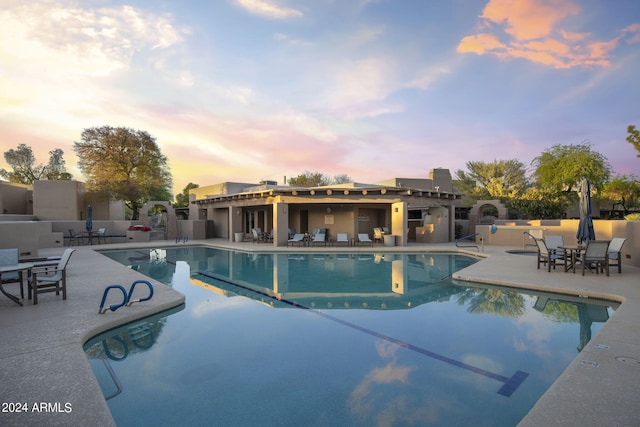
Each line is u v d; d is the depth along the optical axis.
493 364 3.90
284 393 3.30
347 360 4.03
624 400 2.75
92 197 27.98
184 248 18.41
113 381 3.54
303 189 17.39
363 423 2.80
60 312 5.41
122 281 7.98
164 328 5.18
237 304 6.67
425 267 11.45
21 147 37.47
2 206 25.36
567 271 8.94
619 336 4.19
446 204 19.81
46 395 2.89
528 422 2.46
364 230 20.06
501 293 7.45
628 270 9.08
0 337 4.28
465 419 2.83
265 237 20.14
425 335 4.86
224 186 28.22
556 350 4.28
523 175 38.00
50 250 15.78
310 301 6.95
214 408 3.05
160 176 33.94
